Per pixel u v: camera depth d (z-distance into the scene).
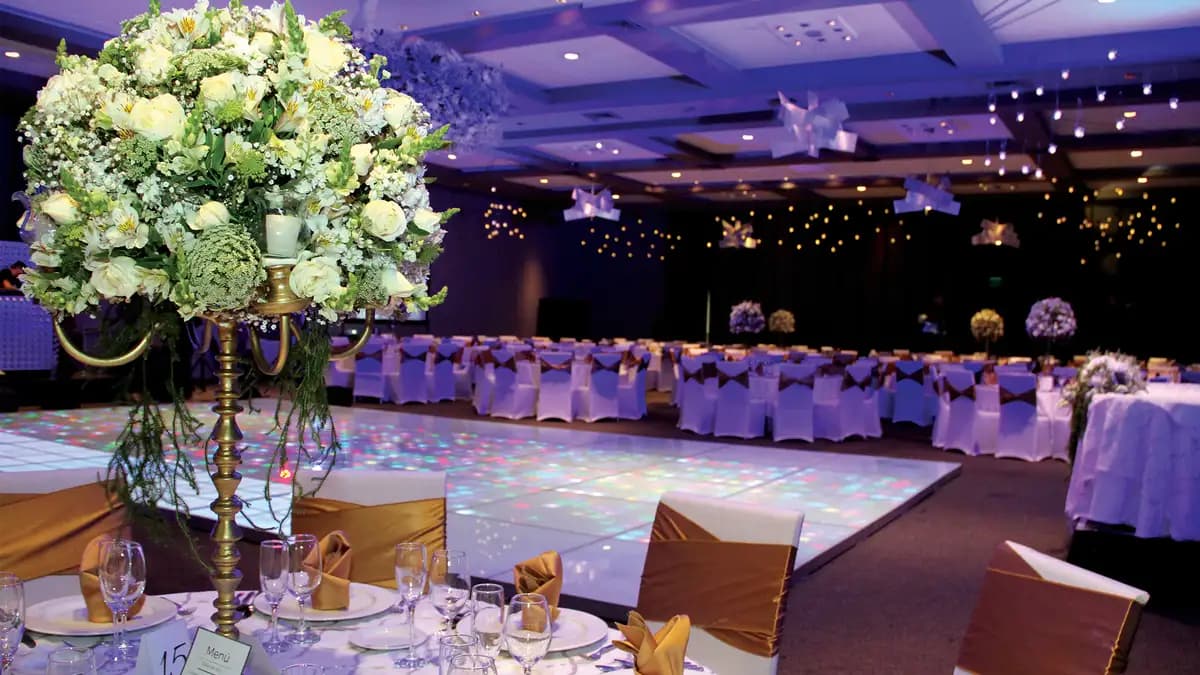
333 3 6.88
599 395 12.12
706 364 11.21
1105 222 17.73
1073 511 5.66
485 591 1.90
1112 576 5.23
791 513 2.52
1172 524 5.13
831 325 20.44
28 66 10.04
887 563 5.62
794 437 10.76
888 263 19.91
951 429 10.66
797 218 20.61
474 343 15.83
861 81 9.20
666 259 21.59
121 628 2.04
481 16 7.95
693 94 10.05
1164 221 17.25
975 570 5.50
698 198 19.27
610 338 21.33
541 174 15.59
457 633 1.74
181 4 7.34
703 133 12.45
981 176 15.25
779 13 7.30
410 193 1.86
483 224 18.86
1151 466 5.18
